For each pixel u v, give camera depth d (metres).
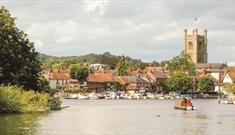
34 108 128.88
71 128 92.62
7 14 132.62
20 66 130.50
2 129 86.19
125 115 135.12
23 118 108.00
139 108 180.38
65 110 152.00
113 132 88.00
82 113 139.88
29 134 80.62
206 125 103.25
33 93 128.88
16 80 128.88
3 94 119.19
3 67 126.88
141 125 102.12
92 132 87.31
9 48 128.12
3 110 120.00
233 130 92.75
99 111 154.62
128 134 85.25
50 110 142.38
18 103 121.94
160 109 172.12
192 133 87.56
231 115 137.62
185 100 173.88
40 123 98.62
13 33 131.12
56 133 83.81
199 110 166.75
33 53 137.12
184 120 117.25
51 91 148.00
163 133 87.25
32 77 136.25
